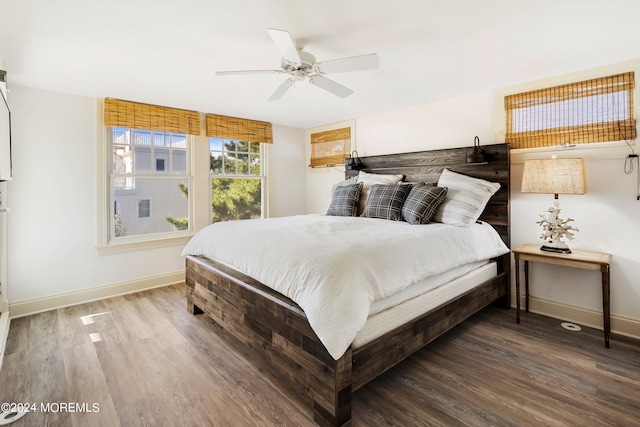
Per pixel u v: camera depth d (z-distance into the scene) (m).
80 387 1.92
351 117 4.50
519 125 3.09
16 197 2.99
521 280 3.17
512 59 2.49
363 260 1.79
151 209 3.87
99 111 3.42
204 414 1.70
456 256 2.43
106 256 3.51
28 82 2.94
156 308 3.19
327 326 1.54
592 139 2.69
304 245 2.00
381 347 1.76
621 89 2.55
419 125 3.85
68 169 3.26
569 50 2.33
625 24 1.95
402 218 3.20
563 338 2.54
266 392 1.88
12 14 1.80
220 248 2.62
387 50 2.31
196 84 3.04
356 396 1.84
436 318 2.18
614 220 2.61
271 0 1.69
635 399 1.79
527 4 1.73
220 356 2.28
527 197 3.07
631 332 2.55
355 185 3.79
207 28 1.98
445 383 1.96
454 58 2.46
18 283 3.01
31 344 2.45
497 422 1.62
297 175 5.24
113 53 2.34
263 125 4.73
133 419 1.66
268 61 2.51
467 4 1.73
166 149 3.95
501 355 2.28
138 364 2.17
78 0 1.67
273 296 1.98
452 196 3.07
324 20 1.90
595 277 2.75
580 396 1.82
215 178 4.36
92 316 2.99
